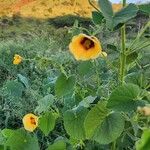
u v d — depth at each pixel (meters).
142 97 0.43
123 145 0.51
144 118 0.46
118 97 0.42
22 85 0.77
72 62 1.03
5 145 0.53
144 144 0.33
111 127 0.45
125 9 0.41
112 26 0.40
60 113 0.57
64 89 0.52
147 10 0.44
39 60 0.63
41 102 0.54
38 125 0.54
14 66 1.63
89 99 0.50
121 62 0.48
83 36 0.41
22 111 1.13
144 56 0.58
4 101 1.17
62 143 0.51
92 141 0.54
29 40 2.06
